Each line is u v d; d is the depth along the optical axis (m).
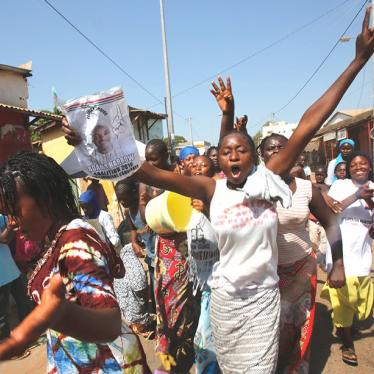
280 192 2.15
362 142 21.33
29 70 10.98
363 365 3.44
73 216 1.55
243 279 2.19
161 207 3.04
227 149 2.25
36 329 1.00
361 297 3.62
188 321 3.33
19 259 4.86
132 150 1.68
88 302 1.25
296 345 2.86
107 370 1.56
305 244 2.80
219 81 3.20
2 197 1.46
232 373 2.29
